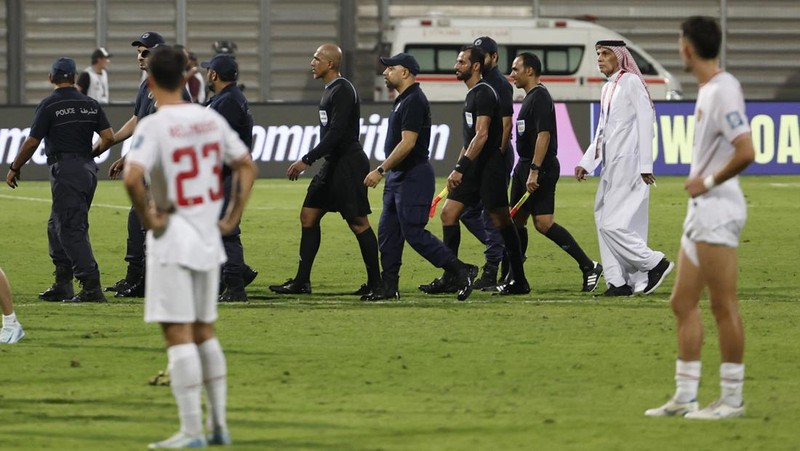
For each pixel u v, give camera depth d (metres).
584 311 44.22
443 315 43.34
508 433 26.95
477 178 48.00
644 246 47.66
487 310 44.53
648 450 25.55
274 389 31.53
